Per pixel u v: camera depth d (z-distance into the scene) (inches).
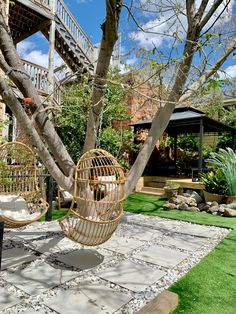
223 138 464.1
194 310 83.6
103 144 301.3
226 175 244.7
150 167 406.0
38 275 105.2
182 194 279.0
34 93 116.3
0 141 254.2
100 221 107.0
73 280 101.7
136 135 359.9
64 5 363.3
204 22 114.0
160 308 80.4
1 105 272.1
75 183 110.2
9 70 110.1
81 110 280.7
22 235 155.4
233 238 160.1
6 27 115.0
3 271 107.9
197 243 150.3
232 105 378.9
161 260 124.2
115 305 85.1
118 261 121.6
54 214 211.8
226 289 97.7
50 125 121.1
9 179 177.6
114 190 118.5
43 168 203.6
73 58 386.3
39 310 81.3
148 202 276.2
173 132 439.2
